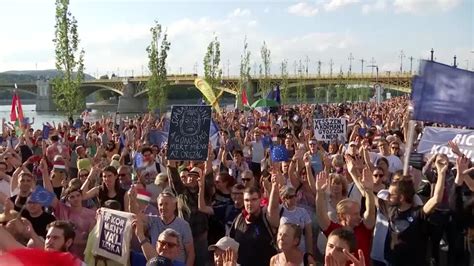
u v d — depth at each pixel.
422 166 9.98
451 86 8.21
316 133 17.22
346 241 5.39
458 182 8.01
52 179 10.90
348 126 21.91
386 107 52.41
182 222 7.53
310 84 98.75
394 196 6.92
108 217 6.91
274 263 6.55
